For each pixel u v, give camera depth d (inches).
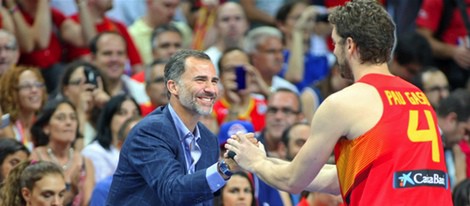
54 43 801.6
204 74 443.2
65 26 808.9
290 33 872.9
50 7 818.2
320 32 875.4
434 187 398.3
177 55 449.4
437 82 772.6
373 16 406.0
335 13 413.4
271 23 912.9
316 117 403.2
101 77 714.2
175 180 428.5
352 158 399.5
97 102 704.4
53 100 646.5
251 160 421.7
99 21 824.3
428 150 400.2
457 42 864.3
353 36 406.6
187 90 442.3
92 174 648.4
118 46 765.3
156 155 438.6
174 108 449.7
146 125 445.4
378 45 405.1
